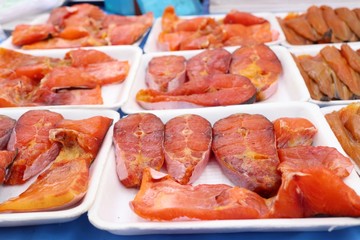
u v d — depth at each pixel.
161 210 0.30
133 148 0.37
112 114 0.43
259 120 0.39
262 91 0.48
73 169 0.34
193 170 0.35
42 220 0.31
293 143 0.38
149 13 0.73
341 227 0.29
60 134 0.38
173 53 0.57
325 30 0.61
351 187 0.31
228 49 0.57
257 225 0.28
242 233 0.31
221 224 0.29
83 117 0.44
